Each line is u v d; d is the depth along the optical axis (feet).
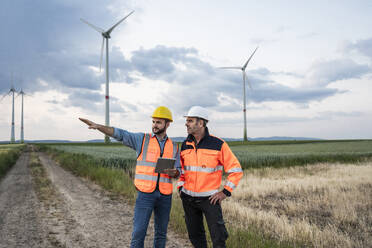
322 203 22.43
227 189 9.36
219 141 9.86
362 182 31.91
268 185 30.55
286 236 13.97
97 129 8.96
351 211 19.45
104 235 14.97
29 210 20.62
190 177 9.88
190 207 10.18
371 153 80.79
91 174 39.06
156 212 10.23
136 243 9.46
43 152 138.51
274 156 64.85
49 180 36.91
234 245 11.93
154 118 10.00
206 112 9.98
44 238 14.47
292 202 23.03
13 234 15.12
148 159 9.80
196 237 10.41
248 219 16.92
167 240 13.76
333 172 43.70
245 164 56.34
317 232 14.29
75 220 17.92
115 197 25.55
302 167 53.98
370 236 14.49
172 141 10.52
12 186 32.07
